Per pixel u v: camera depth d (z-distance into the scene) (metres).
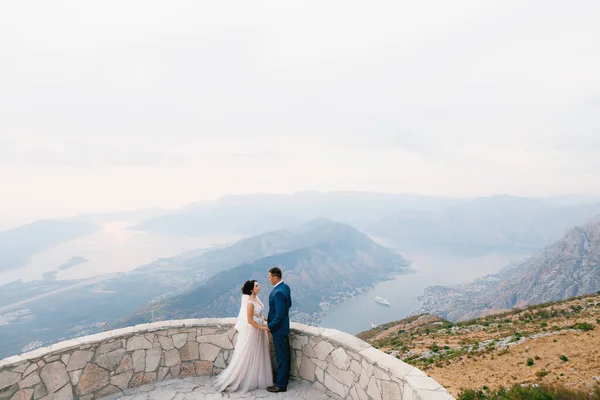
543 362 30.30
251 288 6.38
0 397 4.89
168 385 6.25
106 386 5.89
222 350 6.71
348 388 5.41
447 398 3.82
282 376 6.07
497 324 59.81
